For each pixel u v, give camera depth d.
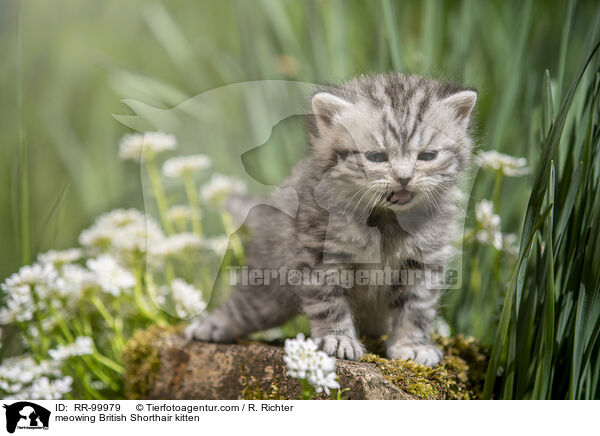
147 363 0.81
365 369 0.74
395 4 0.92
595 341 0.74
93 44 1.19
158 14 1.17
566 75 0.90
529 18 0.88
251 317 0.82
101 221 0.92
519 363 0.74
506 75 0.90
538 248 0.74
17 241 0.91
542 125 0.77
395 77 0.77
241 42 0.99
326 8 0.99
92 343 0.82
